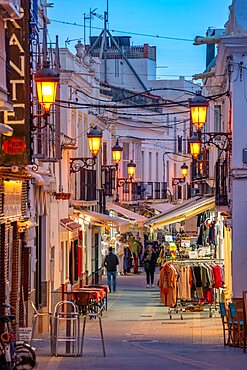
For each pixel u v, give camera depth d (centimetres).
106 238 5453
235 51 3198
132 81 7406
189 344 2784
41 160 2884
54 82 2355
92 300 3556
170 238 5294
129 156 6656
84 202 4162
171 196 7600
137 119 6819
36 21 2722
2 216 2383
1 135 2192
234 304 2780
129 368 2200
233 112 3225
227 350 2600
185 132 7894
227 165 3484
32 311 2883
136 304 4134
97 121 5006
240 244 3262
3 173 2275
